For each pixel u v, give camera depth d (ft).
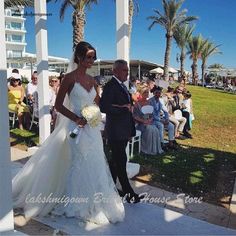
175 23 116.37
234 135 34.06
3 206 10.19
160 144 23.79
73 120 12.42
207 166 21.39
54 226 11.84
